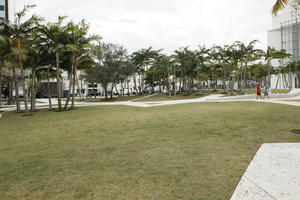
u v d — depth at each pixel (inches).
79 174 154.9
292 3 346.0
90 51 793.6
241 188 121.0
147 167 162.7
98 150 219.8
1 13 1614.2
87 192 125.6
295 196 110.1
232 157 174.4
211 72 1911.9
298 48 2159.2
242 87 1429.6
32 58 755.4
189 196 115.0
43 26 664.4
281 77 2434.8
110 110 685.9
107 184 135.4
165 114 507.5
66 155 206.2
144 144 235.5
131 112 592.1
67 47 680.4
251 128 294.5
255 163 157.8
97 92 3009.4
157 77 2128.4
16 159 198.8
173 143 232.7
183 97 1529.3
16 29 617.0
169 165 164.6
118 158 189.3
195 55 1533.0
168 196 116.1
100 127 368.2
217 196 113.6
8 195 126.0
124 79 1630.2
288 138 230.8
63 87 2684.5
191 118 418.3
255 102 719.1
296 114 413.4
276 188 119.0
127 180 140.1
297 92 1194.0
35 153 218.5
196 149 204.4
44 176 153.9
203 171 148.6
